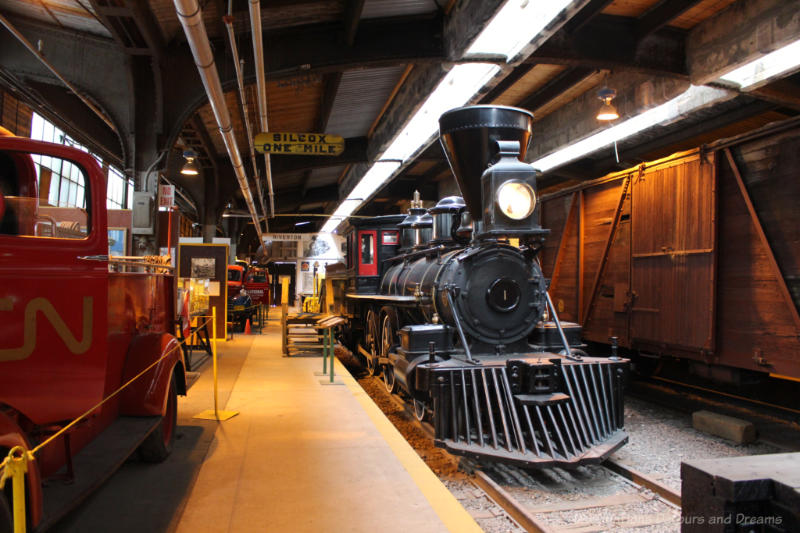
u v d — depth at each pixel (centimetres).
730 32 798
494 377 488
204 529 312
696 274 661
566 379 496
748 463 181
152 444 414
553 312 592
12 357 259
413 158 1427
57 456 289
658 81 965
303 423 546
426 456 535
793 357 541
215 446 470
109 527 311
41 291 273
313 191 2597
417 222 931
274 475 402
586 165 1502
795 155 544
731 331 617
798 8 690
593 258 880
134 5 683
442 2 800
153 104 886
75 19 815
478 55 808
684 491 186
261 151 1023
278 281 4431
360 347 1077
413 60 857
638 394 807
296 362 968
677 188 696
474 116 588
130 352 391
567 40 830
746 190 596
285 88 1062
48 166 325
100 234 302
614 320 818
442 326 581
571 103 1225
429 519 330
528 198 531
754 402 711
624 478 465
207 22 780
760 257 582
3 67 834
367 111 1318
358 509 344
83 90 867
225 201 1795
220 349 1149
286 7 761
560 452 449
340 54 852
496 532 366
